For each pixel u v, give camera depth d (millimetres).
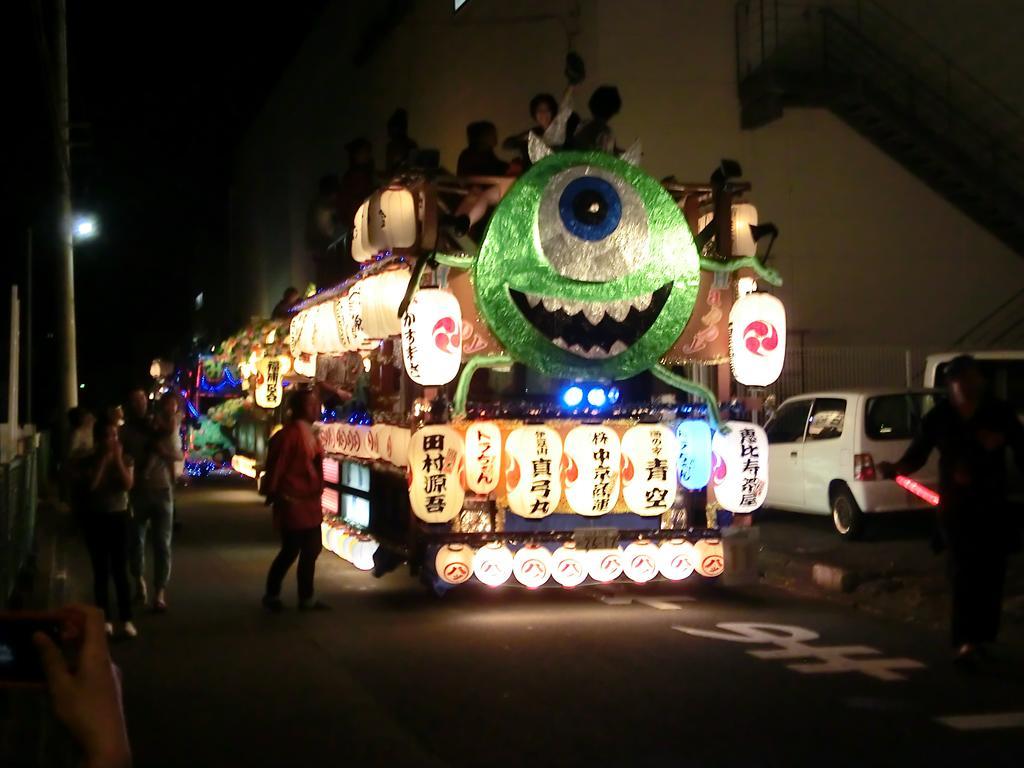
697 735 6344
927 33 19703
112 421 9125
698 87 18969
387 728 6543
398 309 10078
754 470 10625
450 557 9992
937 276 20031
